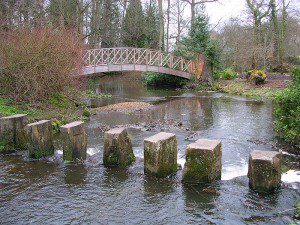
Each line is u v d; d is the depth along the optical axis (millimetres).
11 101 11797
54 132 9844
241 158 7406
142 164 6727
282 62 27984
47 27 14422
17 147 7953
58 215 4852
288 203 5035
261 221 4594
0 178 6219
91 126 11039
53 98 13422
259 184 5312
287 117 8391
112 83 29875
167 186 5727
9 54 11594
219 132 10031
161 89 24562
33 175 6359
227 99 17953
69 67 13273
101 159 7125
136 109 14906
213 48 24234
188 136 9508
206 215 4789
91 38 30453
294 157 7391
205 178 5664
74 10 25984
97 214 4875
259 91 19547
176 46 26000
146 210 4965
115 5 35375
